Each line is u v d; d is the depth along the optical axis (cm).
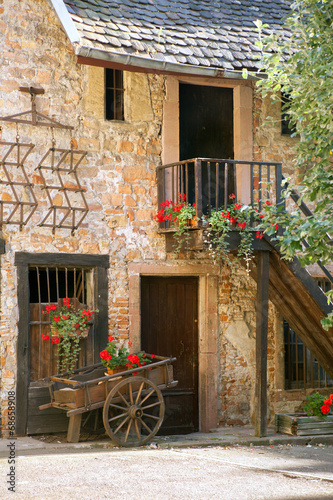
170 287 1001
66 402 807
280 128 1053
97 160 934
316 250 636
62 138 909
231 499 579
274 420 994
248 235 868
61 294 984
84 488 597
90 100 932
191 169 1043
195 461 731
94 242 923
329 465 738
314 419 902
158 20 954
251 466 718
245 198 1016
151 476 652
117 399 807
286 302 973
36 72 897
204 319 999
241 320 1020
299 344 1070
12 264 865
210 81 1002
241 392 1012
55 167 901
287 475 681
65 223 905
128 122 959
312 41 728
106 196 937
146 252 957
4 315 856
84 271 940
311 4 738
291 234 650
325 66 672
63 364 884
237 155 1026
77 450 777
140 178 960
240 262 970
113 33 873
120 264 940
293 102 741
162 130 979
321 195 666
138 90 966
